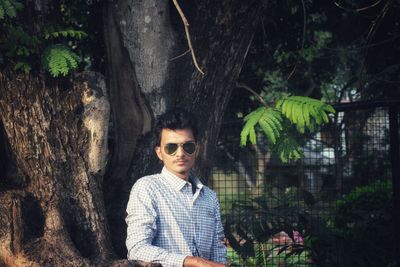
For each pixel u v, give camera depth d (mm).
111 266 3811
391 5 7922
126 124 4750
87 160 4309
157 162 4730
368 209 7531
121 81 4754
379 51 9070
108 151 5316
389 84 9273
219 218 3961
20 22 4227
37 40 4188
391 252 6645
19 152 4223
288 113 4492
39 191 4184
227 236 6641
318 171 7207
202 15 4824
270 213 6781
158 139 3896
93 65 6375
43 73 4238
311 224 6770
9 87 4191
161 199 3705
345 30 10188
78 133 4305
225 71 4922
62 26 4652
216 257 3930
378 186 7695
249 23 4949
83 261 3924
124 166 4742
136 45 4680
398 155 6027
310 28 9164
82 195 4254
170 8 4832
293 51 8828
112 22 4766
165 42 4699
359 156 7891
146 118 4727
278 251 7035
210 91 4871
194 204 3783
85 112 4301
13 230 3967
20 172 4301
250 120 4512
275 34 8242
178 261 3490
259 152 7164
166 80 4734
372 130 7875
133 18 4660
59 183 4215
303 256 7449
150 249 3520
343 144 7645
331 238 6633
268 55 8312
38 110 4215
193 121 3818
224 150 6992
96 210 4293
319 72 12547
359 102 5875
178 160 3748
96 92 4320
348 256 6582
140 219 3615
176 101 4785
